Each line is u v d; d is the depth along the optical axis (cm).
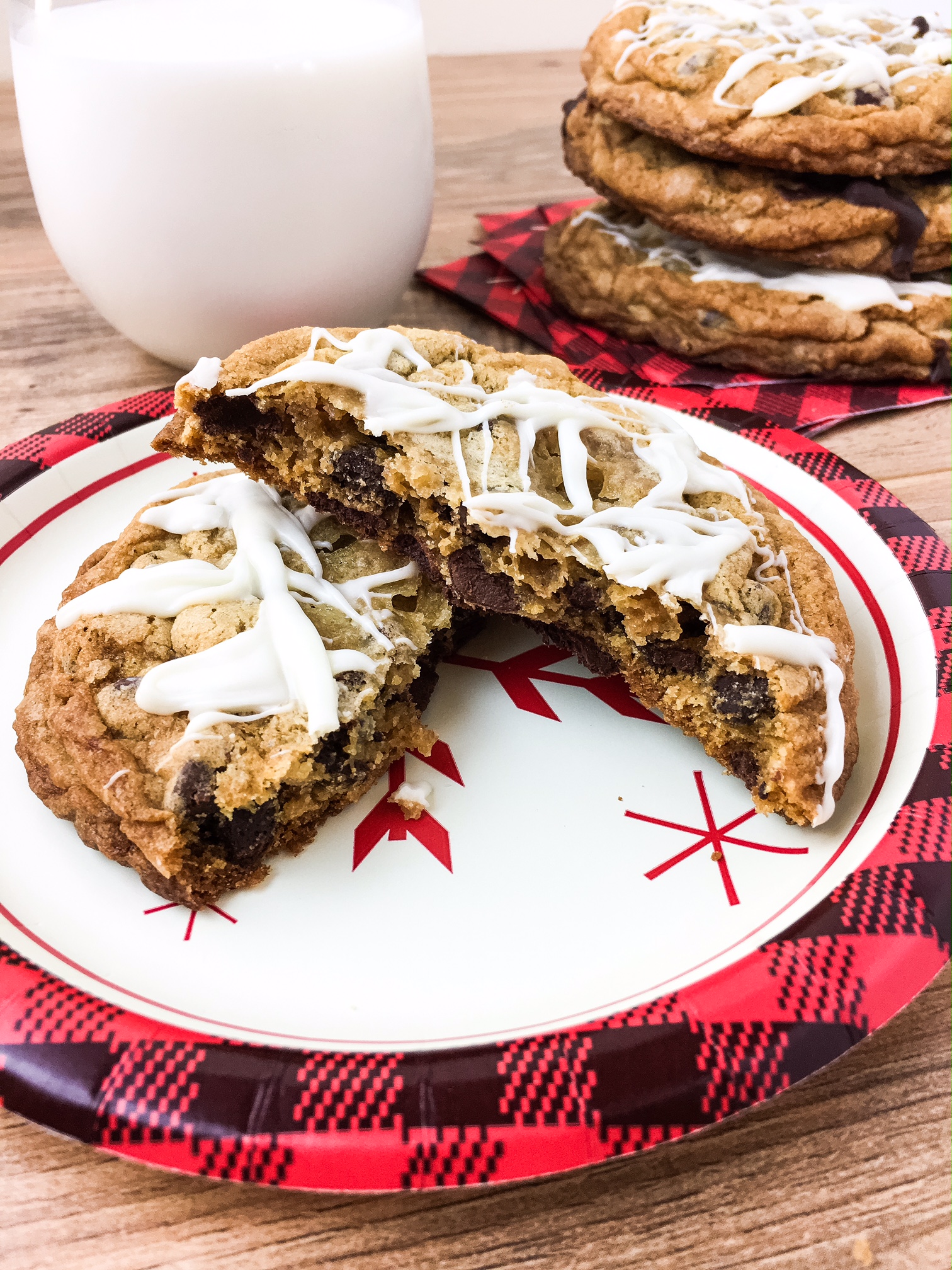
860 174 28
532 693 22
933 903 17
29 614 23
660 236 31
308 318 27
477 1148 14
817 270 29
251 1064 15
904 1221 15
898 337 29
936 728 19
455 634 23
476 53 56
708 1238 14
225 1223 14
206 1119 14
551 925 18
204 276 25
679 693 21
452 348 23
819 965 16
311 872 19
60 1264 14
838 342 29
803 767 19
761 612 20
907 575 22
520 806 20
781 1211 15
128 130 23
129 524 23
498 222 36
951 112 27
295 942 18
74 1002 15
